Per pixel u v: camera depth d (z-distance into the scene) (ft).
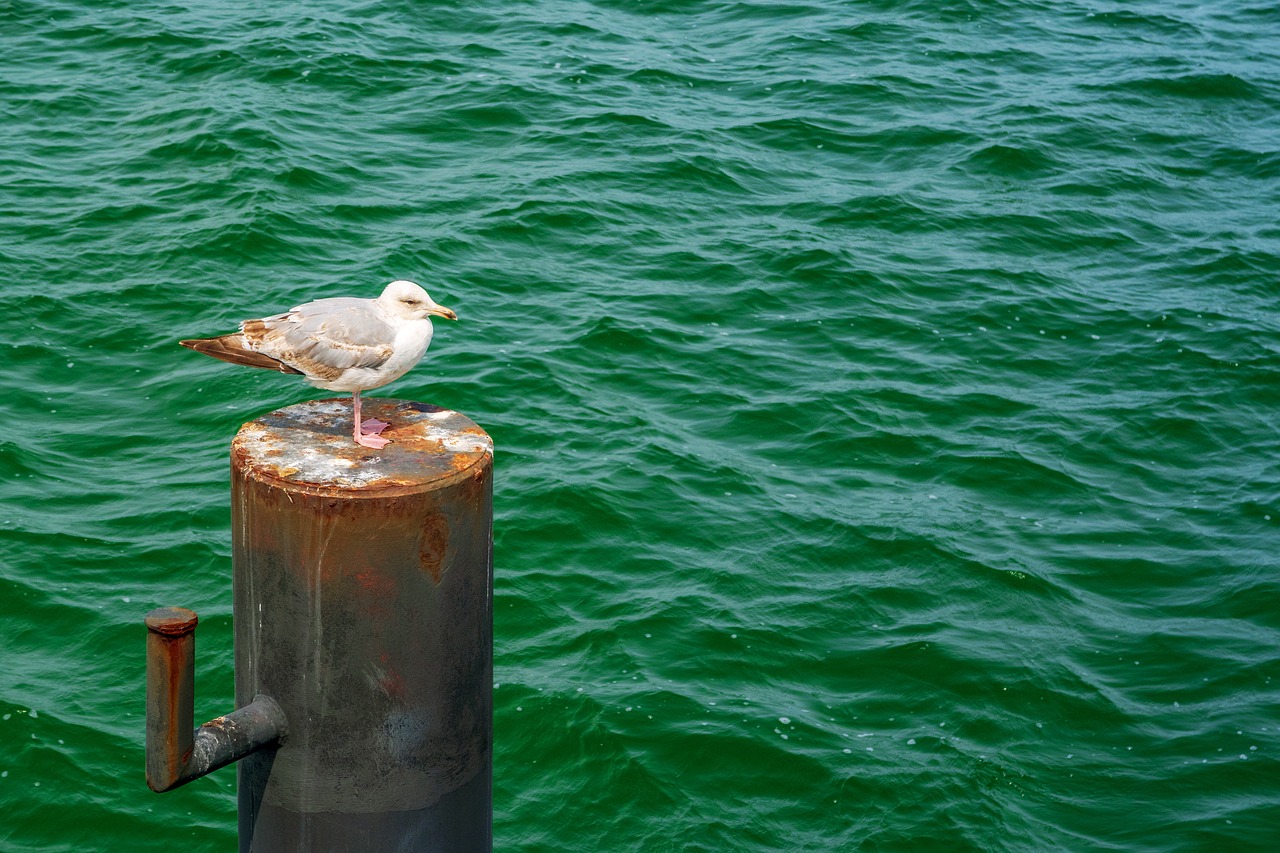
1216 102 90.07
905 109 85.05
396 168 73.97
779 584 48.32
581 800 39.68
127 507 50.29
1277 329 66.33
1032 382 61.72
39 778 39.24
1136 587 49.67
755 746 41.27
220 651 44.14
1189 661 45.93
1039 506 53.93
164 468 52.70
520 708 42.24
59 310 60.95
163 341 59.98
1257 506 54.29
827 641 45.93
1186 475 56.44
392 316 23.52
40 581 46.16
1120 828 39.42
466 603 19.24
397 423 20.48
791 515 51.78
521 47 88.99
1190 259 72.33
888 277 68.23
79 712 41.42
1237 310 67.87
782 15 97.55
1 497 49.96
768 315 64.64
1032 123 84.43
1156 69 93.35
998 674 44.73
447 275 65.00
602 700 42.57
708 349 61.67
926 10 99.14
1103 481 55.62
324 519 18.04
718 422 57.11
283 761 19.33
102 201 68.90
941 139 81.92
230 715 18.94
